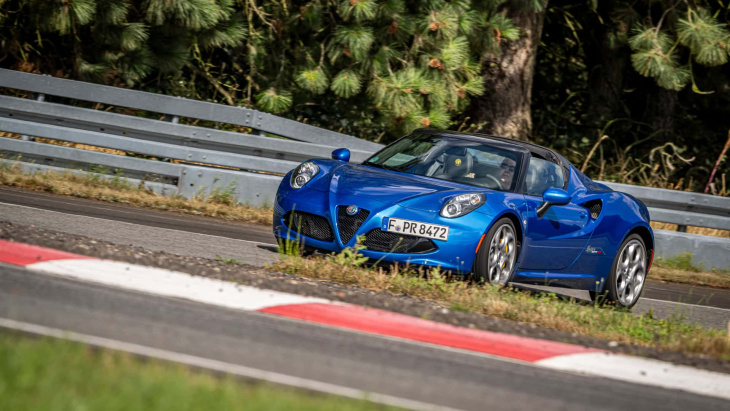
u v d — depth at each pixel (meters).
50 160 38.47
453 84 43.44
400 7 41.97
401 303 20.39
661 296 32.97
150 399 10.49
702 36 47.88
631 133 69.69
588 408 14.33
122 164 38.22
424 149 28.53
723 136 72.31
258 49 48.81
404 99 42.22
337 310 19.03
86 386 10.76
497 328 19.64
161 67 44.78
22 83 39.06
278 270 23.53
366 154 40.97
